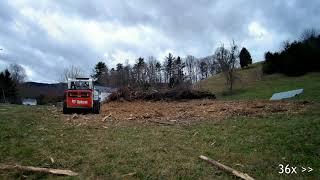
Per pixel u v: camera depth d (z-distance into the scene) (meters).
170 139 12.34
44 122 15.84
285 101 22.56
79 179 8.15
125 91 31.33
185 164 9.24
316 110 17.27
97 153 10.27
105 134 13.19
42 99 79.19
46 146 10.90
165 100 30.48
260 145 11.19
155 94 31.09
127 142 11.70
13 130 13.00
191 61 112.19
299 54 60.03
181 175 8.45
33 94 97.06
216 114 18.34
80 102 20.45
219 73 85.69
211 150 10.74
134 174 8.50
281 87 47.56
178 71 85.75
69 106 20.41
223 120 16.30
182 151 10.64
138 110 22.20
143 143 11.65
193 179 8.24
